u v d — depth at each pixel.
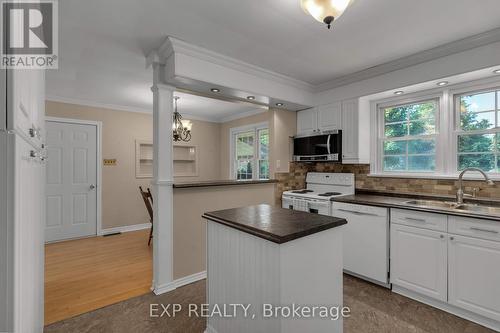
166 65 2.46
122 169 4.69
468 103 2.65
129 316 2.12
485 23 1.98
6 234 0.72
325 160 3.46
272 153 3.73
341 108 3.36
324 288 1.48
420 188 2.90
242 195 3.23
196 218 2.81
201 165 5.77
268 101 3.31
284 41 2.29
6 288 0.73
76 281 2.75
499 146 2.45
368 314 2.11
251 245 1.43
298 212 1.82
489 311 1.90
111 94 3.90
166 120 2.56
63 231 4.14
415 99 2.99
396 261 2.43
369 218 2.63
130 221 4.77
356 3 1.73
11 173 0.73
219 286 1.70
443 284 2.13
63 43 2.29
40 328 1.68
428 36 2.18
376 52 2.51
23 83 0.85
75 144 4.24
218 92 2.87
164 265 2.55
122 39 2.24
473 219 1.97
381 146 3.32
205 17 1.91
